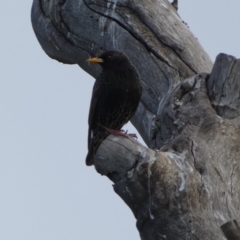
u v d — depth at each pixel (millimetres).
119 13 14320
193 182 10594
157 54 13664
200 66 13523
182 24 14297
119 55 12711
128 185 10391
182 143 11305
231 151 11438
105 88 12641
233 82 11984
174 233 10234
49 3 15562
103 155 10477
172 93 12539
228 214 10656
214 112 11883
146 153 10406
